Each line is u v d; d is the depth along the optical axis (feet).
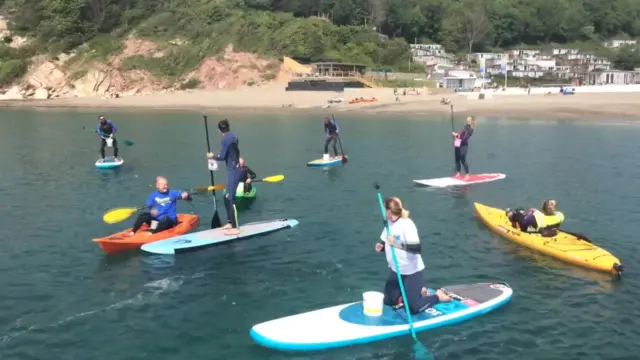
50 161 85.30
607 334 27.14
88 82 291.17
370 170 75.87
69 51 306.96
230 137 41.73
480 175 69.26
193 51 293.64
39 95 288.10
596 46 486.79
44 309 30.14
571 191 61.26
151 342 26.45
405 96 233.55
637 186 63.93
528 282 33.83
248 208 53.47
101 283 33.78
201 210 52.47
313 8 379.55
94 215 50.72
